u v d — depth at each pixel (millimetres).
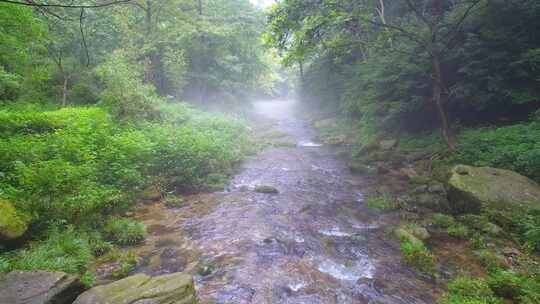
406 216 7449
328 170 12320
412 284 4773
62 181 6078
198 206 8266
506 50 10094
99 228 6191
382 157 12789
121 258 5301
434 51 10586
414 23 13281
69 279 3736
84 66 15844
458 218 6895
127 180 7875
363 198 9023
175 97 22016
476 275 4914
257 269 5164
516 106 10633
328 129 21031
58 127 9234
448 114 13039
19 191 5348
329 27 10594
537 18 9922
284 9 11023
